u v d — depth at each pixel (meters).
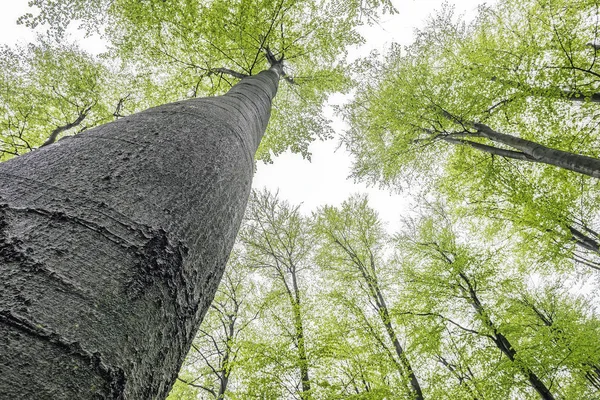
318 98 7.63
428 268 8.28
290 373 5.41
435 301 7.20
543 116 5.34
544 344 5.47
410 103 6.08
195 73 5.70
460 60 7.30
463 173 7.58
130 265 0.54
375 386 5.95
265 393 5.03
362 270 9.51
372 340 6.79
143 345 0.51
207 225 0.79
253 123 1.81
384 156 8.21
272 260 9.70
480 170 6.75
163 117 1.06
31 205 0.53
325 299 8.23
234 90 2.34
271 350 5.54
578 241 5.84
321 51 6.33
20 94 5.75
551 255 6.13
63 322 0.42
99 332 0.45
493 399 5.39
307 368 5.74
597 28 5.07
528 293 9.43
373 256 10.52
